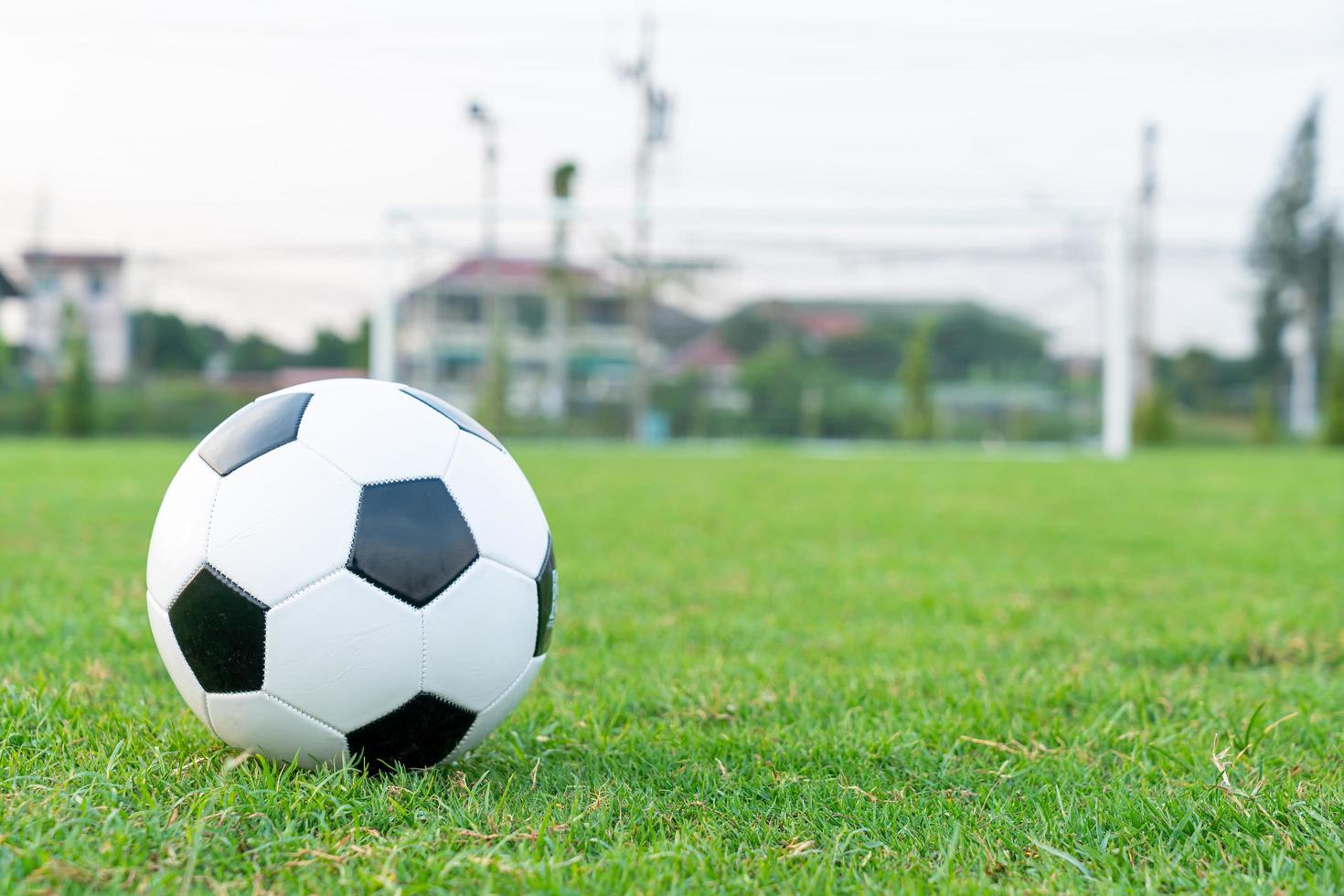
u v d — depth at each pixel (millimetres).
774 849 1767
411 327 35000
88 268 43781
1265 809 1947
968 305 33094
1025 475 12547
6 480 9852
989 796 2080
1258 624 3770
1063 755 2336
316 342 36656
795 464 14656
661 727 2508
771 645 3529
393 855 1652
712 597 4406
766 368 31625
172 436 28797
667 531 6641
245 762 2053
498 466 2170
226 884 1565
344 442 1996
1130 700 2770
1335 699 2795
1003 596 4465
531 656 2166
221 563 1936
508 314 35625
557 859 1670
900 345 32844
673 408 30750
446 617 1978
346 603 1911
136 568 4773
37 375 37000
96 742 2188
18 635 3299
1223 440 29656
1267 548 6035
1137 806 1973
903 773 2250
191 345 44844
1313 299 44156
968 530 6906
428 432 2080
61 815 1768
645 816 1902
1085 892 1622
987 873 1720
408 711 1990
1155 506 8664
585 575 4879
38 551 5266
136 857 1611
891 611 4168
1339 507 8562
